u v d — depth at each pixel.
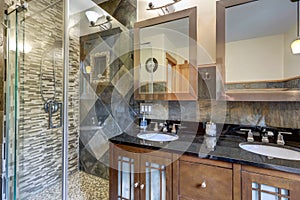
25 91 1.70
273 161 0.96
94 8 2.15
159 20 1.81
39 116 1.87
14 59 1.56
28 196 1.74
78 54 2.29
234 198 1.02
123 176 1.50
